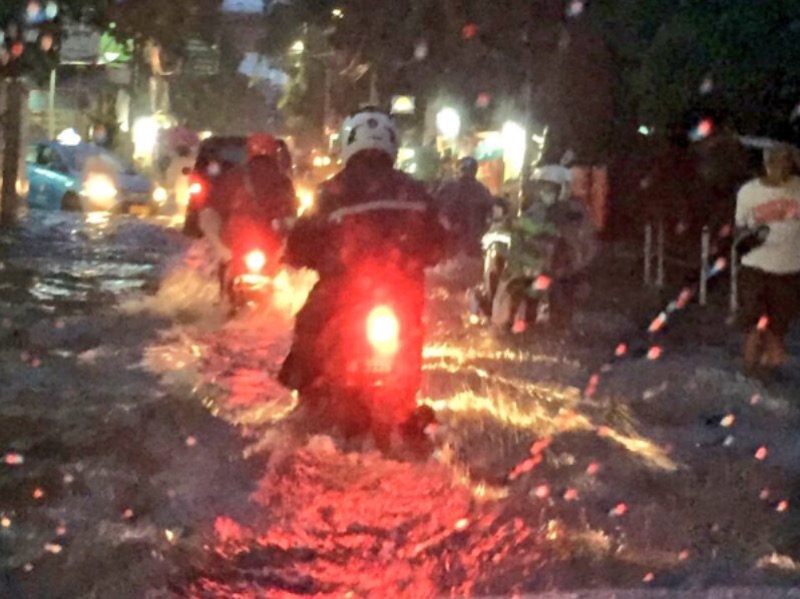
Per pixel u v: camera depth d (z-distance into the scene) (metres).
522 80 26.33
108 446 9.17
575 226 15.63
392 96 36.81
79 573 6.66
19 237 24.38
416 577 6.65
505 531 7.44
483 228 21.14
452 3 28.45
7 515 7.59
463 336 14.97
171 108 65.88
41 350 12.92
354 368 8.91
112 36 29.72
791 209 12.65
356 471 8.61
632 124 23.80
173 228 27.98
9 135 26.97
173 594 6.39
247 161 15.41
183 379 11.60
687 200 22.56
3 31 19.97
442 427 10.02
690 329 15.85
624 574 6.75
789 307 12.79
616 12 20.83
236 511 7.71
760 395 11.62
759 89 18.64
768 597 6.37
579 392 11.70
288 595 6.39
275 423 9.86
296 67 58.44
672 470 9.00
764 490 8.55
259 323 15.11
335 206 8.95
